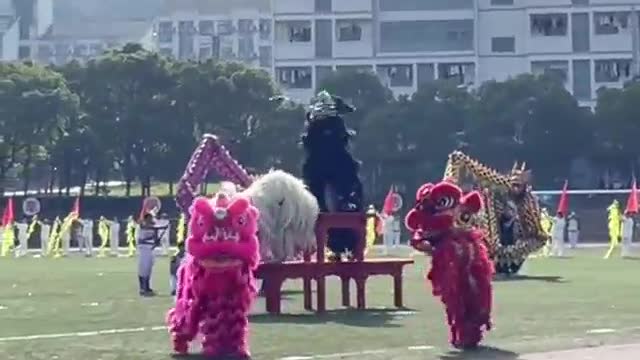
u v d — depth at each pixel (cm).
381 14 13888
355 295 3534
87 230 7969
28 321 2791
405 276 4644
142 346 2223
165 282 4456
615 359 1948
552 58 13512
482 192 4612
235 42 18338
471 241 2144
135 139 10731
